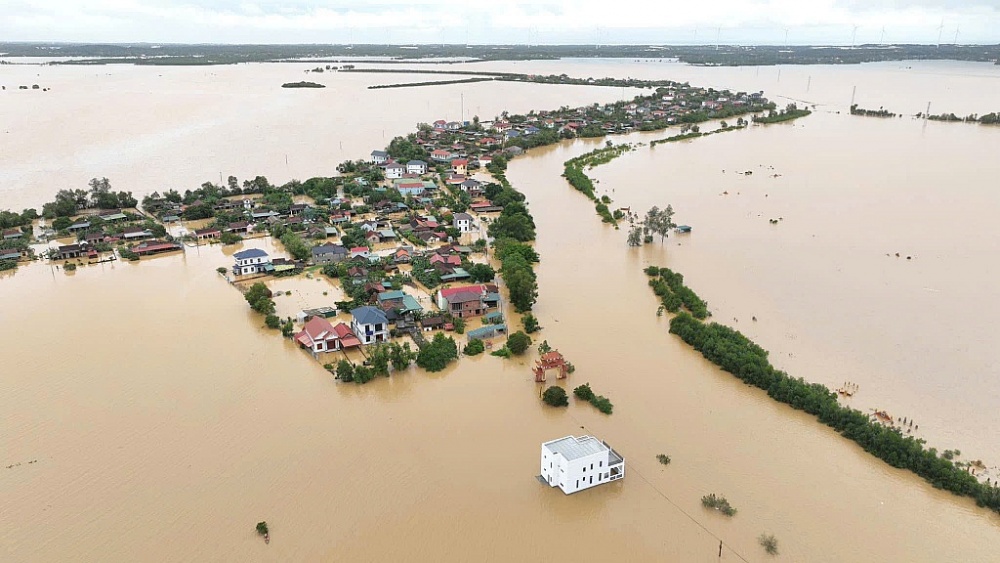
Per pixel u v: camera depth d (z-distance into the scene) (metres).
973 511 74.50
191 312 125.81
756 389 99.44
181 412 92.62
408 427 89.44
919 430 89.44
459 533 70.94
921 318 122.81
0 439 86.12
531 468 81.38
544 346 109.12
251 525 71.94
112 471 80.44
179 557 67.50
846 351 110.69
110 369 103.81
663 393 97.94
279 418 91.50
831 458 83.50
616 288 137.12
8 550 68.38
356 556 67.81
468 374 103.69
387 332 115.00
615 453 81.12
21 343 112.06
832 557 67.94
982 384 100.75
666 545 69.62
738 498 76.31
